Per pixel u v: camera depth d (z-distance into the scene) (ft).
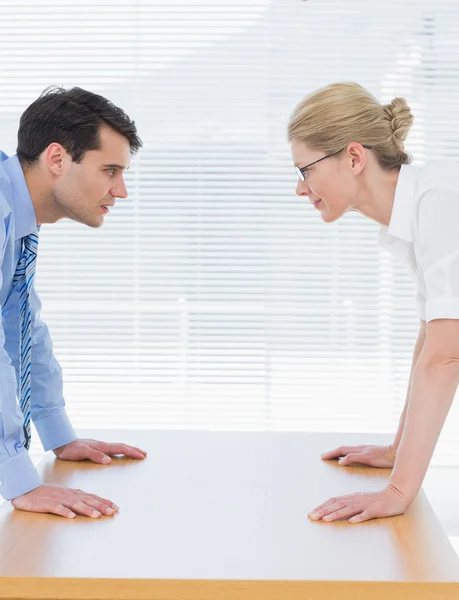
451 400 4.32
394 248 5.10
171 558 3.63
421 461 4.29
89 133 4.94
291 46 10.15
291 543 3.83
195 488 4.70
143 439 5.88
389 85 10.14
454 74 10.09
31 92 10.19
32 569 3.51
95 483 4.81
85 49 10.18
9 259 5.16
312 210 10.33
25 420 5.27
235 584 3.39
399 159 4.76
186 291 10.37
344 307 10.37
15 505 4.37
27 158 5.06
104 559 3.62
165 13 10.16
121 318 10.40
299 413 10.39
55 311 10.41
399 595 3.38
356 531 4.00
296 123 4.78
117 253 10.37
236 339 10.38
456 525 10.26
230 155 10.24
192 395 10.36
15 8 10.19
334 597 3.37
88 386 10.40
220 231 10.34
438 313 4.33
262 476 4.95
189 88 10.22
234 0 10.14
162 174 10.27
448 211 4.36
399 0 10.11
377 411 10.37
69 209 5.16
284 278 10.35
